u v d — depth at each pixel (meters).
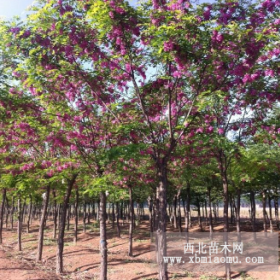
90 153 10.54
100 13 7.33
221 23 7.51
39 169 11.48
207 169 14.43
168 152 9.03
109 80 10.01
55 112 9.73
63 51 8.51
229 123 10.88
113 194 9.35
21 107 9.85
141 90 9.88
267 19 7.95
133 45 8.96
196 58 7.83
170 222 33.72
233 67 8.06
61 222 13.53
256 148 11.52
